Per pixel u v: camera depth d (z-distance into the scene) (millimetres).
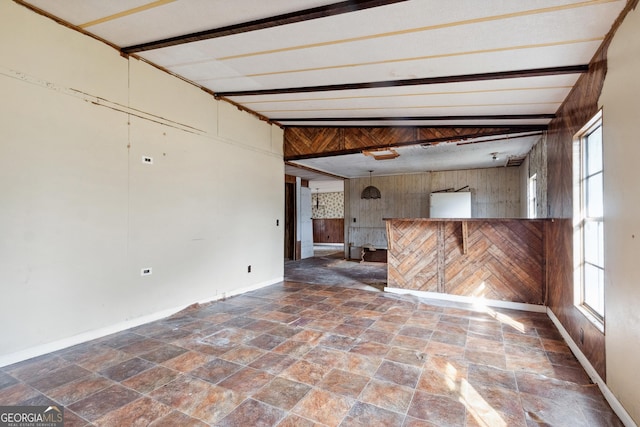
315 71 3088
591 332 2252
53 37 2652
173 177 3695
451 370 2365
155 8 2357
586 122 2414
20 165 2473
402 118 4328
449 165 6977
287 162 6480
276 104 4430
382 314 3713
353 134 5121
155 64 3443
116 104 3123
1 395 2023
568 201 2938
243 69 3314
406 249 4688
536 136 4367
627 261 1702
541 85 2805
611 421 1778
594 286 2498
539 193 4566
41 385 2141
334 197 13688
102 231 3016
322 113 4562
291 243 8609
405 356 2596
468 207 7332
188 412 1854
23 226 2492
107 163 3053
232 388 2111
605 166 1991
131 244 3262
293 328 3238
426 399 1991
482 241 4199
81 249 2855
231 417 1810
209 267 4168
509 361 2514
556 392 2070
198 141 4008
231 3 2156
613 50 1882
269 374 2301
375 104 3836
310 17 2174
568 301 2891
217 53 3008
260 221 5109
